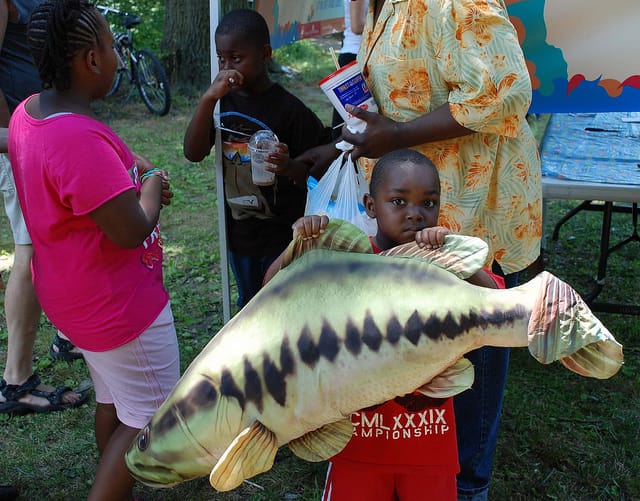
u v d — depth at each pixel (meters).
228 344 1.71
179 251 5.32
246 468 1.64
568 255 5.22
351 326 1.66
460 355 1.70
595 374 1.64
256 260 3.26
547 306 1.60
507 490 2.90
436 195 1.93
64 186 2.01
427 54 2.23
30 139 2.06
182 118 9.26
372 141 2.23
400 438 1.99
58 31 2.03
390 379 1.67
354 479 2.05
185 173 7.10
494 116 2.15
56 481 2.96
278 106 3.05
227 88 2.75
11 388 3.37
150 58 9.23
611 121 5.11
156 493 2.88
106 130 2.11
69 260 2.15
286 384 1.66
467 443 2.51
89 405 3.47
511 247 2.46
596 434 3.24
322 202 2.46
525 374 3.74
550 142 4.66
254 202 3.11
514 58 2.14
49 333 4.12
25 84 3.22
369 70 2.40
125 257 2.22
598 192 3.65
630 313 4.10
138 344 2.26
